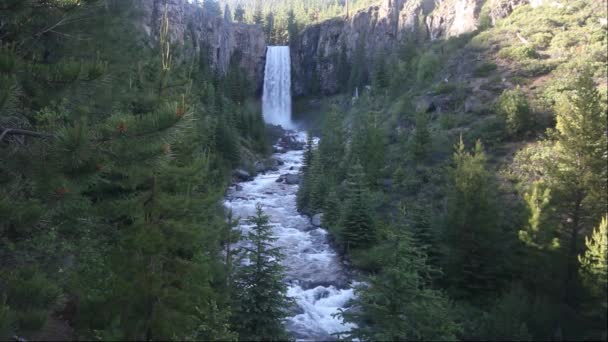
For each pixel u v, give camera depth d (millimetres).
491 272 21125
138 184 13500
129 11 20375
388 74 82125
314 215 39312
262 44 129625
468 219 21734
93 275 12891
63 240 13461
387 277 15539
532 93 40531
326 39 127375
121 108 13438
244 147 70125
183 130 8297
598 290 16641
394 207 33875
